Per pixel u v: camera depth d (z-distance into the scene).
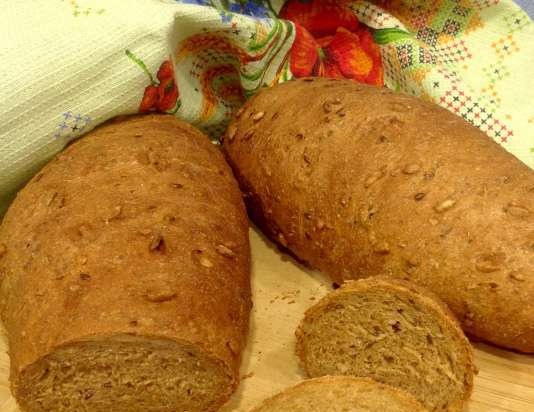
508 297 0.30
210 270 0.29
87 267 0.28
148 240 0.29
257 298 0.35
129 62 0.35
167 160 0.33
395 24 0.43
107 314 0.27
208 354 0.28
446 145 0.32
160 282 0.28
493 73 0.44
